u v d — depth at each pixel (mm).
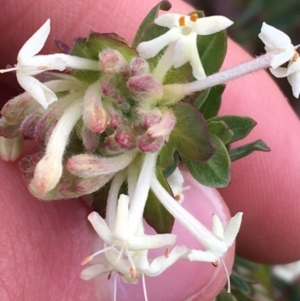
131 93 55
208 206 82
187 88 56
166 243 51
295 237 111
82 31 95
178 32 52
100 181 55
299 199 106
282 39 54
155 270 54
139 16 95
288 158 105
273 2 150
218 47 60
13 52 96
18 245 72
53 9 93
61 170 51
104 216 63
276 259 116
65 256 75
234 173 105
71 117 54
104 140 56
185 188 76
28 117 56
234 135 67
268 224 109
